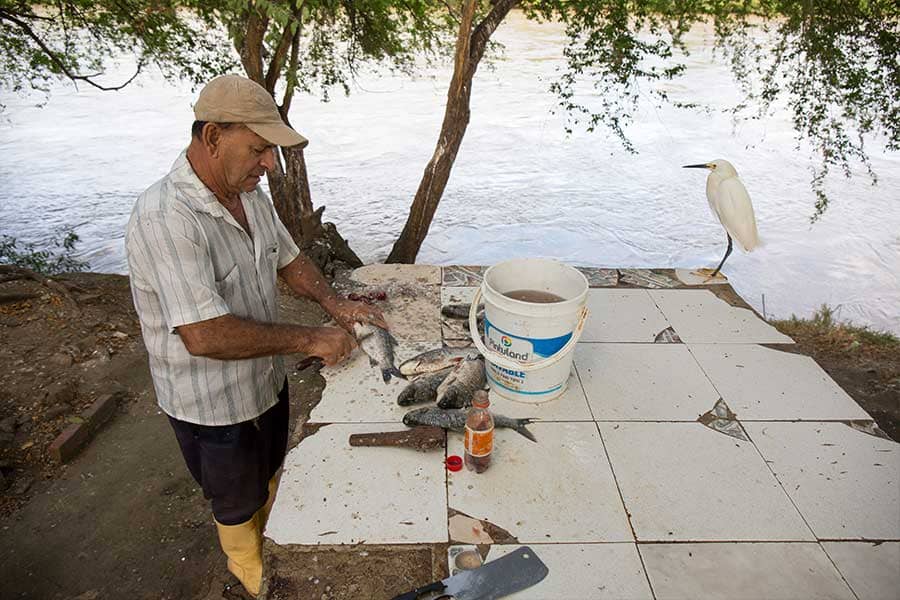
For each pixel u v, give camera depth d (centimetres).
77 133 1423
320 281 257
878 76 603
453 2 733
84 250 930
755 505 221
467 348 303
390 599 190
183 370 196
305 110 1606
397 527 212
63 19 622
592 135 1473
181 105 1634
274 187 612
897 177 1251
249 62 548
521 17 2148
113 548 309
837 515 216
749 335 329
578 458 241
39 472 353
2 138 1375
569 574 195
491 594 188
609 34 612
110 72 1855
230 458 212
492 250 995
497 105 1631
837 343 479
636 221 1091
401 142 1419
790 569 197
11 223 1001
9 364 417
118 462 363
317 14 569
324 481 230
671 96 1638
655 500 222
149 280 177
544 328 250
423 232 655
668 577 194
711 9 627
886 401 401
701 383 288
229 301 197
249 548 236
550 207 1142
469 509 218
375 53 687
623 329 334
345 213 1095
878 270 920
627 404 272
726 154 1366
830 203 1140
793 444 249
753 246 377
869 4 576
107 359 435
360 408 269
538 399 270
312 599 191
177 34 621
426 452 244
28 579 292
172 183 180
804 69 630
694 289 381
